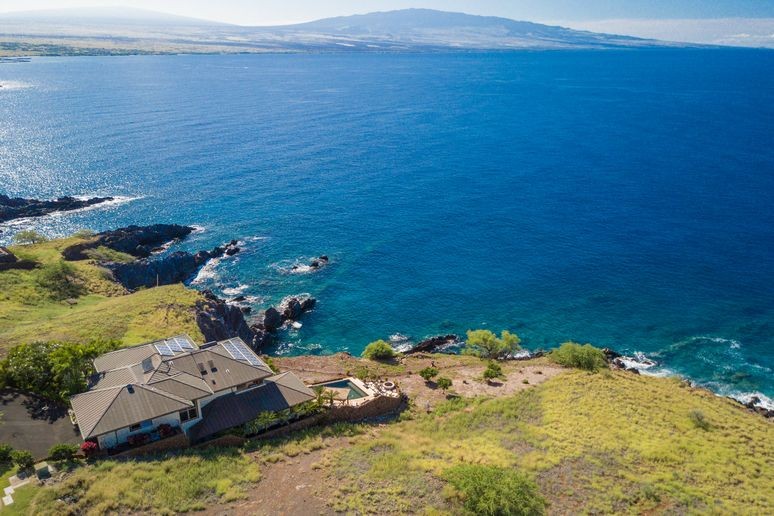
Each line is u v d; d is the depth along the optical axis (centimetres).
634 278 9800
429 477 4256
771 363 7575
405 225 12062
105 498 3631
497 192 14275
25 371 4947
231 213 12450
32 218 11631
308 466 4366
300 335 8144
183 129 19775
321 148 18112
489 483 4028
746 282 9650
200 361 4919
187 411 4588
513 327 8400
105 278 8800
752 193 14188
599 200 13725
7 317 6825
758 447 5244
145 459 4200
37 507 3466
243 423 4744
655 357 7719
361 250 10825
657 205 13362
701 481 4531
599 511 4028
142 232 10756
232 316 7888
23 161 15262
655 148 18900
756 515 4091
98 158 15838
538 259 10519
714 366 7519
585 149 18788
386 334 8212
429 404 5853
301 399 5053
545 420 5456
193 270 9862
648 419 5594
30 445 4225
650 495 4241
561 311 8806
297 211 12694
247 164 15950
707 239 11394
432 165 16600
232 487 3969
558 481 4369
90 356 5116
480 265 10275
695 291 9369
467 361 7231
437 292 9331
